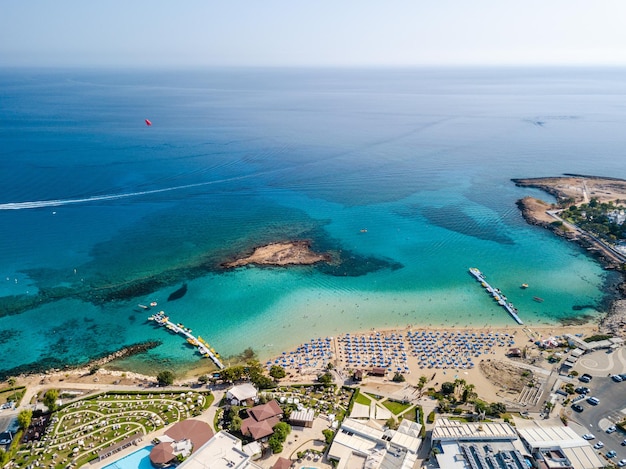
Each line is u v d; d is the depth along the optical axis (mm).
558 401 126500
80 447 109688
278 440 110500
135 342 154500
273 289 186875
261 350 151750
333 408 125312
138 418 119938
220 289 185750
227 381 133500
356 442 111000
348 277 197500
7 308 170375
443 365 144125
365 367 143250
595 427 116750
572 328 163875
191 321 165875
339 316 170500
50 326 161625
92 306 173250
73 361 145250
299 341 156500
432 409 125000
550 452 107375
